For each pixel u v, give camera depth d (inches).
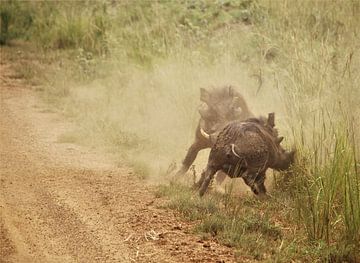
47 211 999.6
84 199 1049.5
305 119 1203.9
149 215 983.6
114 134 1395.2
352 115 1122.0
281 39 1640.0
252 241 898.7
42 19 2315.5
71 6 2345.0
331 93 1252.5
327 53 1429.6
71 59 2050.9
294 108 1251.2
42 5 2434.8
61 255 859.4
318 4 1808.6
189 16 2001.7
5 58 2094.0
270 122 1077.8
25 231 925.8
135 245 888.9
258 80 1483.8
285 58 1544.0
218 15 1991.9
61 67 1958.7
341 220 930.7
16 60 2075.5
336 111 1205.1
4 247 869.8
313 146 1096.2
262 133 1041.5
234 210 982.4
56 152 1309.1
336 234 924.6
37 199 1047.0
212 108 1107.9
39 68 1971.0
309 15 1768.0
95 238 908.0
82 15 2235.5
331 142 1099.9
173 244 893.2
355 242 894.4
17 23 2353.6
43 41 2209.6
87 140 1380.4
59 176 1163.9
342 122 1129.4
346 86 1251.2
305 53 1460.4
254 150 1023.0
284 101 1321.4
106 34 1993.1
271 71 1507.1
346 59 1368.1
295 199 1018.1
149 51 1774.1
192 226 951.6
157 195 1065.5
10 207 1006.4
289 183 1083.9
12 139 1382.9
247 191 1100.5
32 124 1501.0
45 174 1172.5
